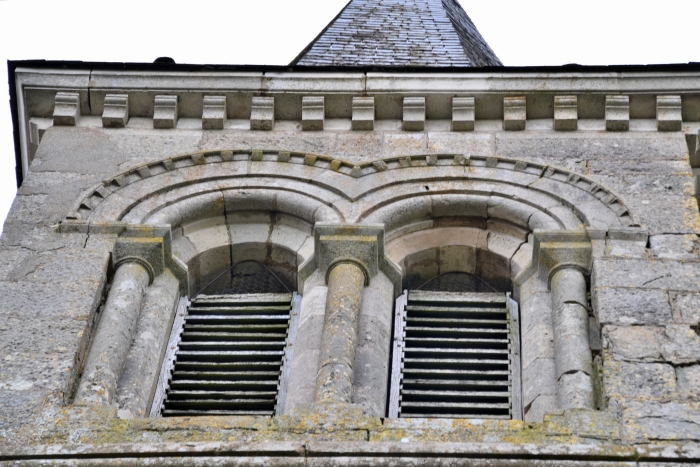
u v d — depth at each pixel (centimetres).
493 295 1440
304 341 1327
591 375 1247
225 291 1495
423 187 1534
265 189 1541
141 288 1388
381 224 1447
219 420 1166
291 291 1488
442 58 2141
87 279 1358
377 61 2100
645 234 1417
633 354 1240
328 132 1648
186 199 1522
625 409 1173
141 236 1432
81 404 1201
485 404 1291
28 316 1299
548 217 1484
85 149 1609
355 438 1145
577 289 1352
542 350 1301
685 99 1652
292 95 1673
